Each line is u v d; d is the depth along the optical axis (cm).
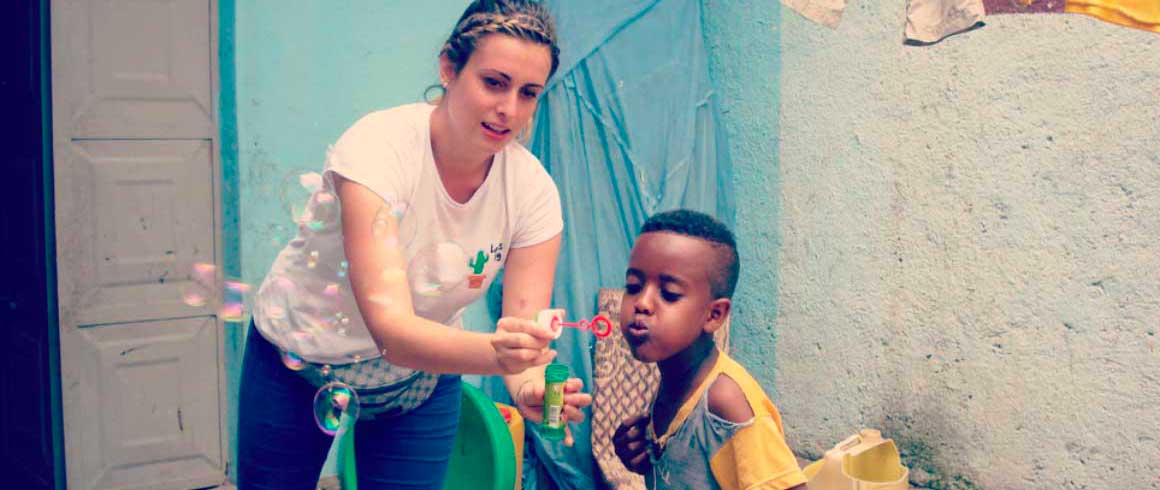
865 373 326
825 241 333
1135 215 271
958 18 205
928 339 312
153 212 293
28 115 295
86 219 285
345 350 162
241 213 295
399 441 178
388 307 139
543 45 141
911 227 313
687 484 168
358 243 141
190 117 293
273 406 168
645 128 329
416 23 316
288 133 299
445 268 156
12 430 338
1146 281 270
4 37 307
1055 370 287
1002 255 295
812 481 255
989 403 301
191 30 290
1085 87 276
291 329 162
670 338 167
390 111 152
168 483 305
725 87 355
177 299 299
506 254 169
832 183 330
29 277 307
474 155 149
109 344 293
